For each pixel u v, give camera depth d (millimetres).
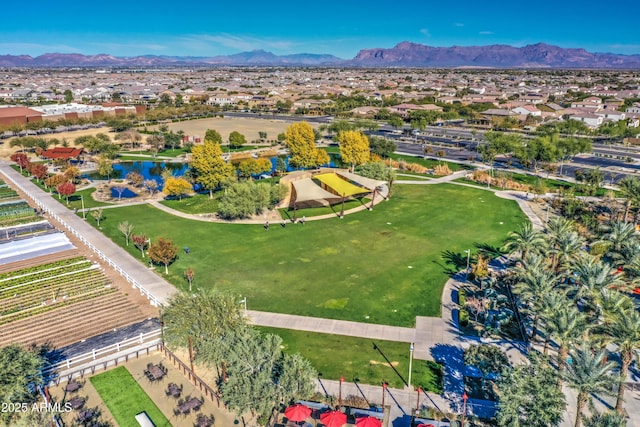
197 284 57938
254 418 36000
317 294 55719
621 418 30516
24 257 63281
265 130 190125
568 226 58562
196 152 95312
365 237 74312
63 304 51500
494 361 39062
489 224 80500
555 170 117250
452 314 51375
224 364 38188
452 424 34000
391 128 192875
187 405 36531
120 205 92312
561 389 38719
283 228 78312
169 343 39062
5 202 90312
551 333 37938
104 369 41844
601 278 43156
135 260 64938
